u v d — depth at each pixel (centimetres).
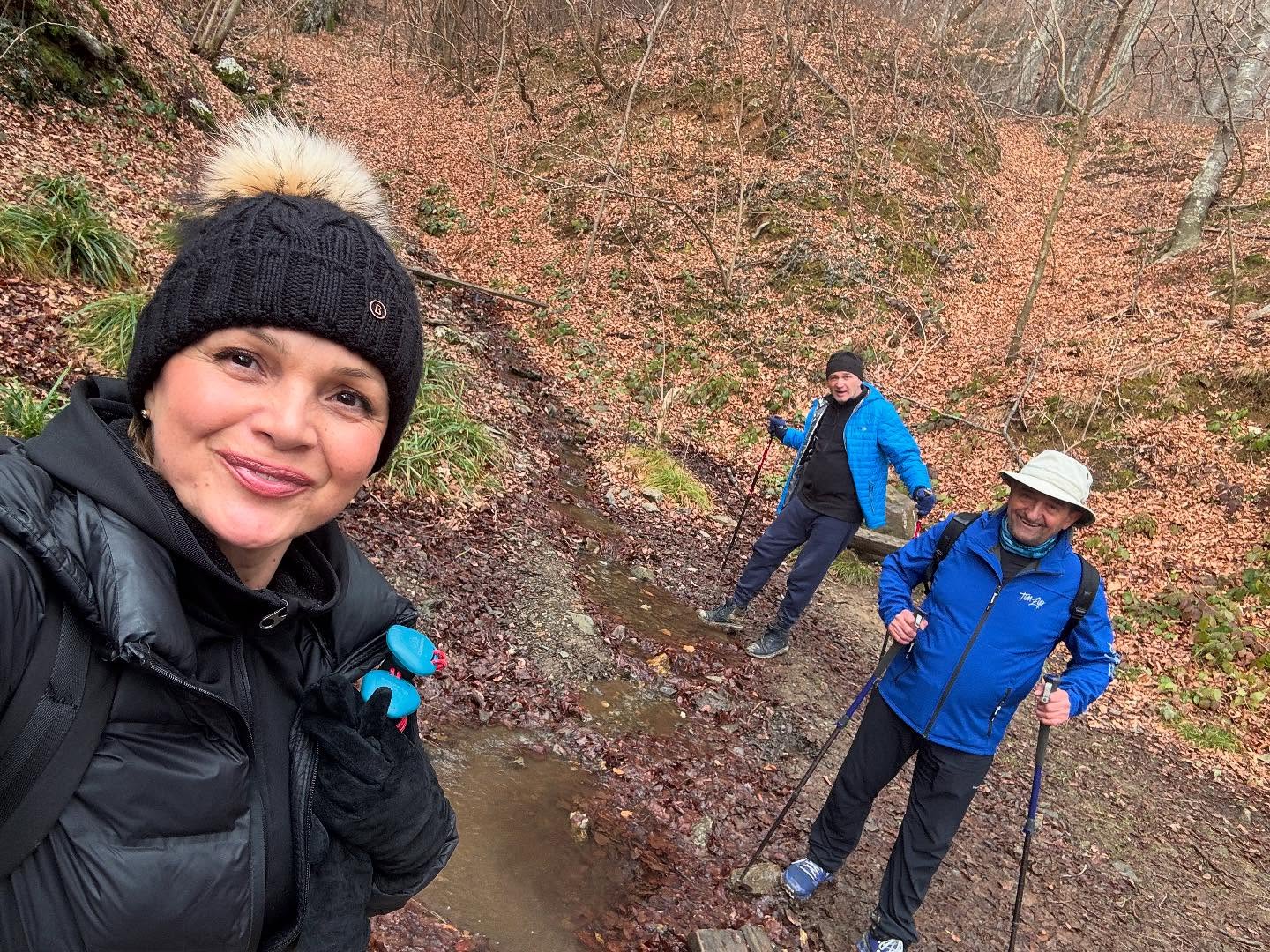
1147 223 1528
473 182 1579
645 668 475
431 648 112
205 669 85
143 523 80
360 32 2516
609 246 1364
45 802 71
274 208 86
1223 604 714
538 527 595
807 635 608
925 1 2070
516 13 1684
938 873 384
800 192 1434
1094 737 577
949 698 282
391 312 88
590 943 277
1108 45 1073
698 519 774
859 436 505
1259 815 527
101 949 75
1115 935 378
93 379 92
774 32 1758
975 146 1800
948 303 1316
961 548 290
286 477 83
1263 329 1011
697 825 358
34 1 780
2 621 68
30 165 636
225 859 83
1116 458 920
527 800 336
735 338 1170
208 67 1334
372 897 108
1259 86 1508
